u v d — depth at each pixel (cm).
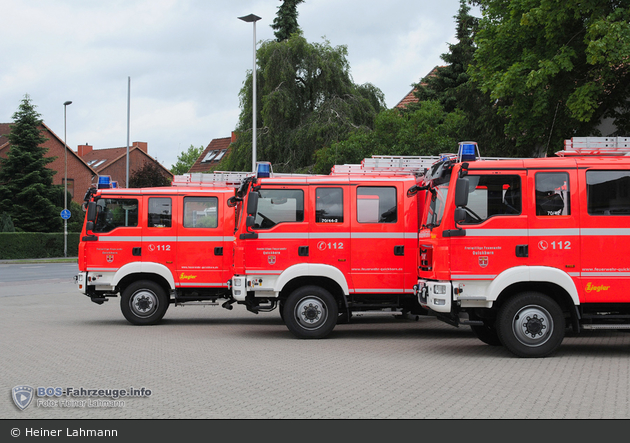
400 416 576
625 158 916
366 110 3488
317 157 2933
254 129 2853
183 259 1320
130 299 1317
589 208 905
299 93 3491
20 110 4800
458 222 903
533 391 678
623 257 898
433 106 2788
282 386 712
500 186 909
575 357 908
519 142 1748
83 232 1307
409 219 1130
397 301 1133
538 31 1667
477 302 902
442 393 671
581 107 1488
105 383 732
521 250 898
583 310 917
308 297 1108
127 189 1327
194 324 1378
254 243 1109
